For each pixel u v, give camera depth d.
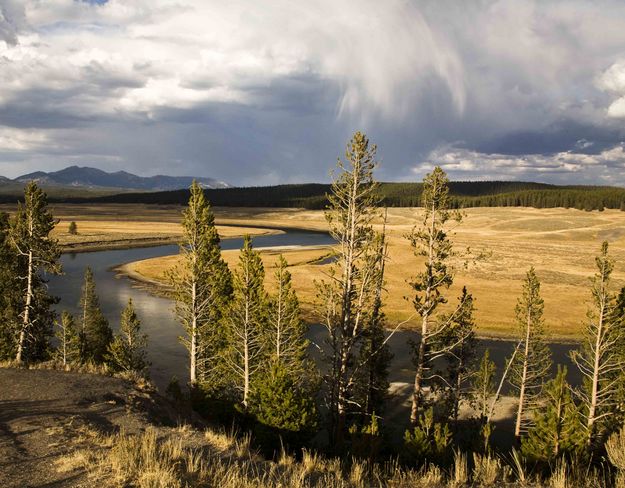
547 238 147.50
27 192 35.97
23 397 16.16
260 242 158.25
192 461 10.73
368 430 20.88
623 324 27.48
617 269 97.12
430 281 27.27
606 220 182.38
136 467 9.87
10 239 37.75
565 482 11.09
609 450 11.48
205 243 33.66
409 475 12.20
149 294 79.31
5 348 36.69
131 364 38.94
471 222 198.75
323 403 35.50
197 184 33.78
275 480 10.73
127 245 146.25
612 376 29.86
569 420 22.86
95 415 14.81
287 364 32.69
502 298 76.44
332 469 12.18
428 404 32.84
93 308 46.00
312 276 87.50
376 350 29.86
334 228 25.14
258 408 24.12
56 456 10.61
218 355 33.12
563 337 59.12
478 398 37.16
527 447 22.45
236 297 30.48
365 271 24.81
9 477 9.34
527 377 34.50
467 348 35.03
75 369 21.59
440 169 27.00
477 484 11.44
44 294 37.78
